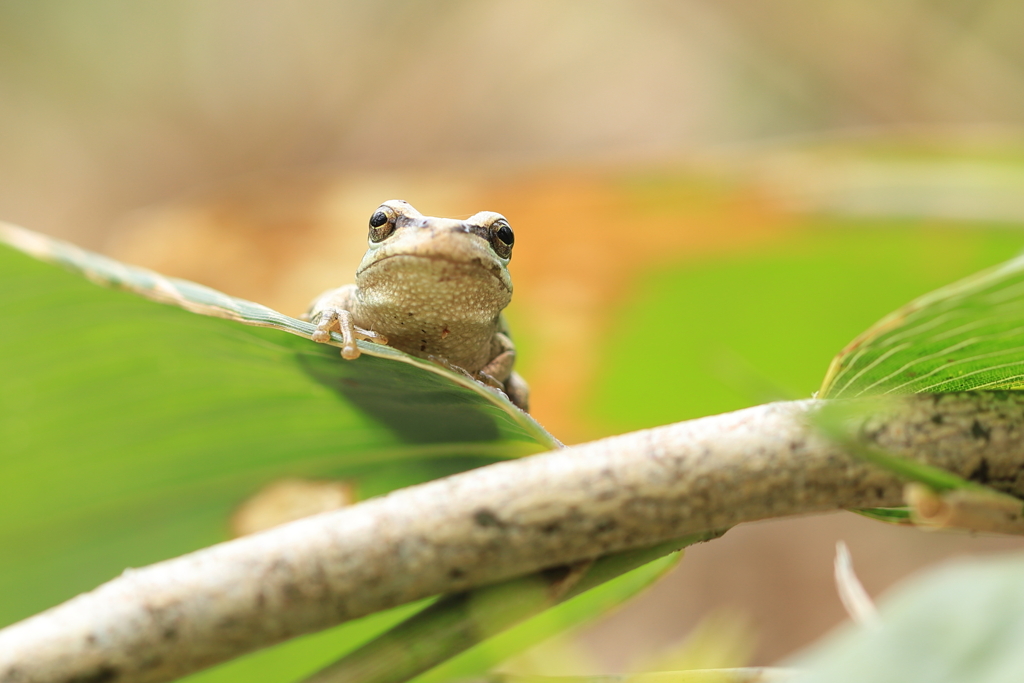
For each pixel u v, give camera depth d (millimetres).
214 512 345
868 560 665
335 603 289
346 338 340
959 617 202
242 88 791
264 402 343
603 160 394
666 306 400
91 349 339
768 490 298
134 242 400
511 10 774
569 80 790
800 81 601
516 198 395
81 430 342
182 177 800
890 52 549
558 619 346
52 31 765
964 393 319
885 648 202
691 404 410
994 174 386
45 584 344
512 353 383
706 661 363
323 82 788
